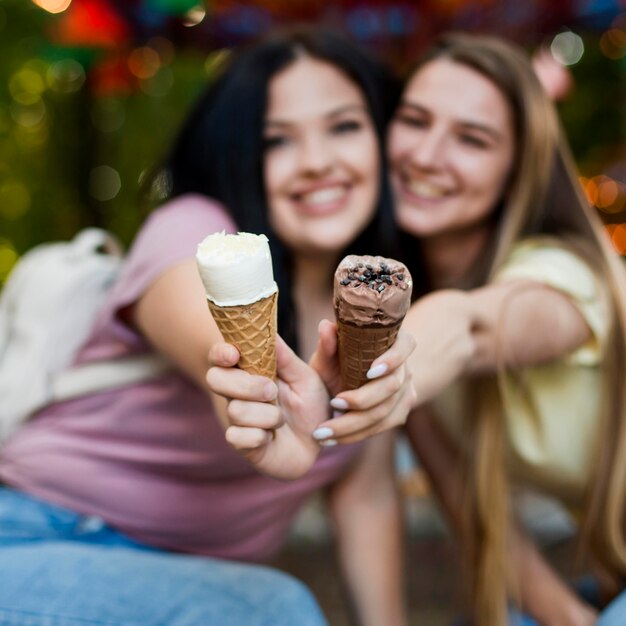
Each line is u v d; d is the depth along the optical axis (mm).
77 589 963
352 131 1191
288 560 2215
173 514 1113
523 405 1177
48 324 1157
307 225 1181
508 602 1303
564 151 1252
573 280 1092
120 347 1098
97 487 1100
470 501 1232
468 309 963
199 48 2385
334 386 786
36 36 2762
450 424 1286
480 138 1229
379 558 1283
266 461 754
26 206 3129
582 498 1231
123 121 3293
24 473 1114
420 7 2264
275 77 1168
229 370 707
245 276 657
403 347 729
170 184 1236
